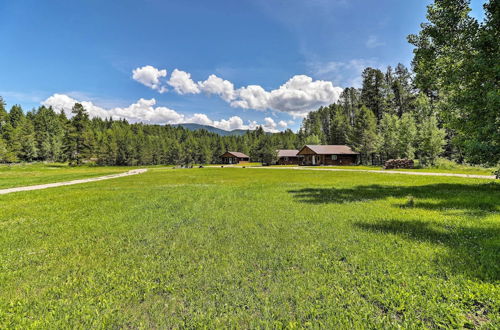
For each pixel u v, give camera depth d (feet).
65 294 11.31
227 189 48.85
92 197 40.50
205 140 394.32
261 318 9.31
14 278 12.95
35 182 72.79
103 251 16.69
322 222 22.40
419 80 45.75
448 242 16.28
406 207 27.58
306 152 199.11
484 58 34.65
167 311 9.92
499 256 13.60
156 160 313.12
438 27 41.19
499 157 33.99
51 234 20.74
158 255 15.69
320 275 12.34
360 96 230.68
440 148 105.50
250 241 17.76
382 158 158.71
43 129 268.21
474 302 9.84
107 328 9.02
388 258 14.08
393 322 8.84
